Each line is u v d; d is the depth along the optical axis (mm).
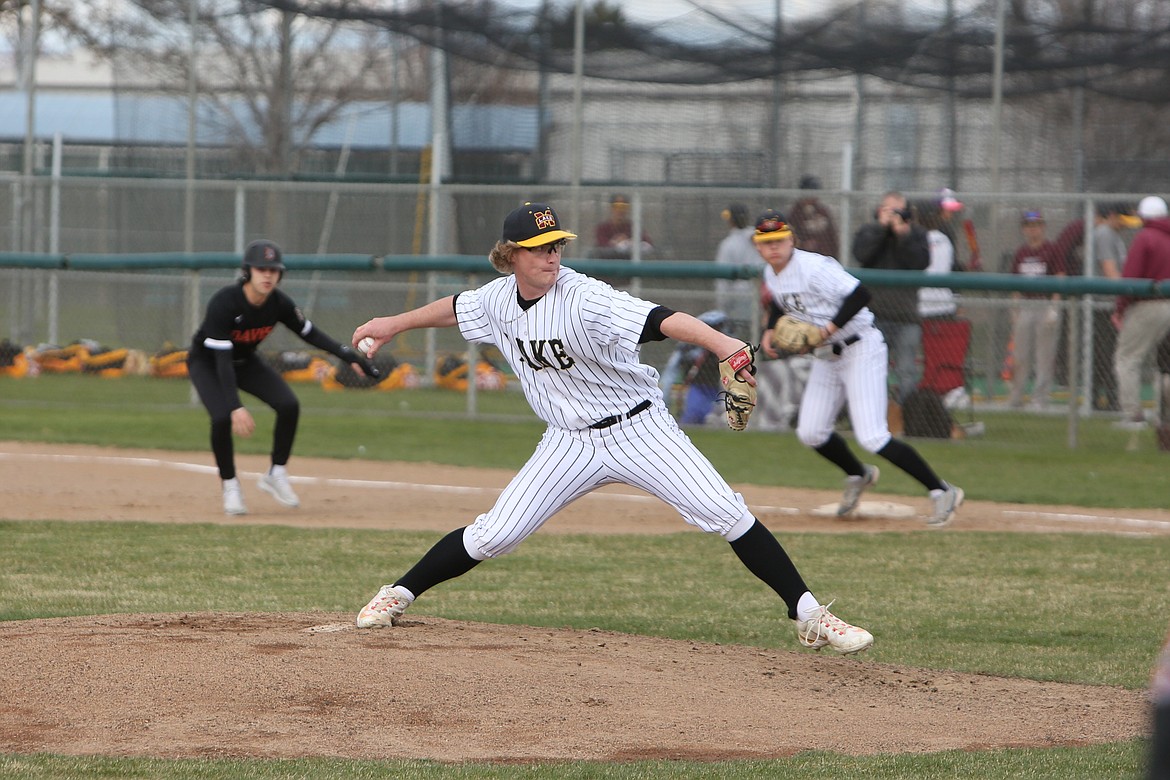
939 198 51438
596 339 17359
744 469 42781
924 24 57406
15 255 55719
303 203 63719
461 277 59656
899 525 33219
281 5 60312
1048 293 47219
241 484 38781
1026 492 38750
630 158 60719
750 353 16688
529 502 18641
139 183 56812
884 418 32125
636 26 59250
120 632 18969
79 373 63562
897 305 47250
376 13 60438
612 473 18422
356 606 22688
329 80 65062
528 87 61438
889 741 15414
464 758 14273
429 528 31891
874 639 21422
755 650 19953
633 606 23688
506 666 17656
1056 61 56344
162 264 55719
